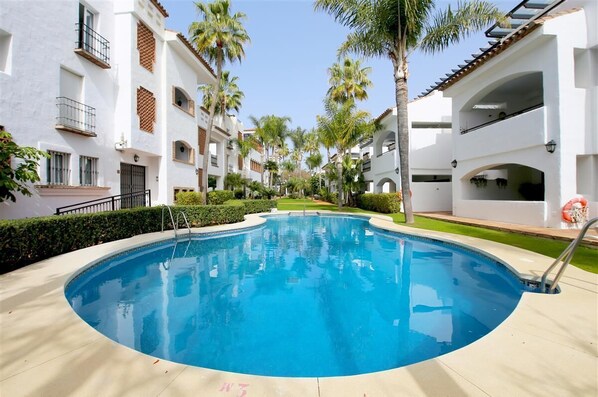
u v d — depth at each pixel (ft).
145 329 13.17
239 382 7.49
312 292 18.11
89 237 25.31
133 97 39.14
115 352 8.80
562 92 32.65
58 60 30.01
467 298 16.97
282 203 116.98
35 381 7.42
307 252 29.43
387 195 61.31
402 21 40.47
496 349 9.07
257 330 13.14
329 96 81.97
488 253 22.89
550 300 13.02
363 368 10.39
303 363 10.66
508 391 7.13
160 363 8.26
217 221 42.52
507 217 39.19
